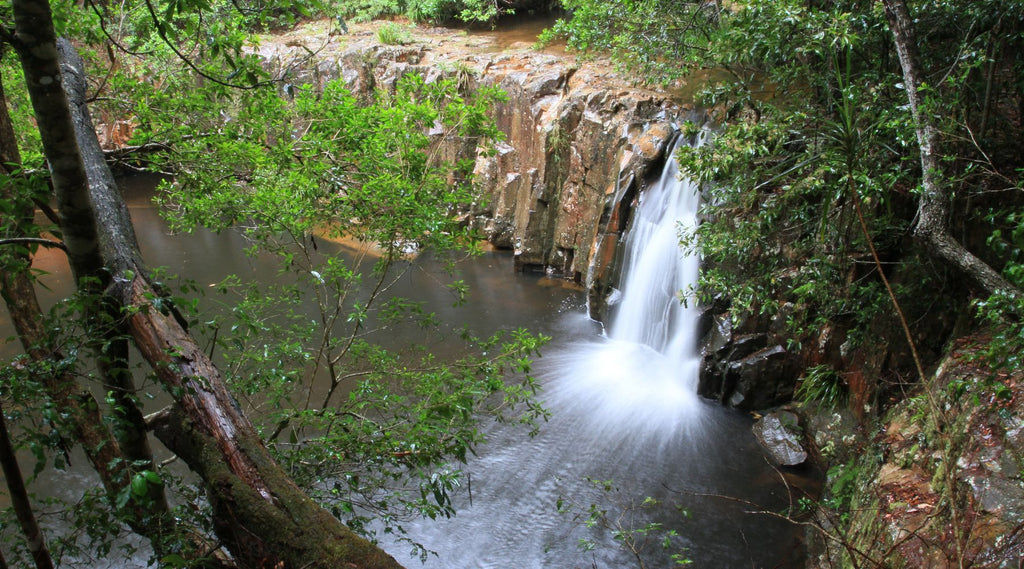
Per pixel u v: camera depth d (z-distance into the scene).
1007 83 7.28
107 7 6.04
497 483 8.91
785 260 9.61
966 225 7.26
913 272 7.92
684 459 9.36
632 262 12.84
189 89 6.73
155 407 9.96
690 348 11.22
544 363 12.00
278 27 20.28
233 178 6.63
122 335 3.45
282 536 2.66
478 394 6.09
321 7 4.41
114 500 3.80
